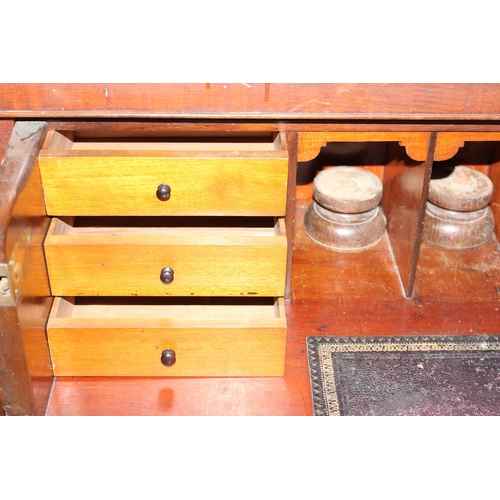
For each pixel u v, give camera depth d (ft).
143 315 5.93
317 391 5.73
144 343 5.47
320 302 6.56
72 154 5.04
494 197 7.39
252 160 5.11
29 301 4.91
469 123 5.60
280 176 5.20
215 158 5.09
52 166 5.04
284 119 5.46
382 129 5.59
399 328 6.32
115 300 6.07
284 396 5.68
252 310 6.04
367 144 7.37
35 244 4.99
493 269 7.00
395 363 5.98
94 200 5.21
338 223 7.09
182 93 5.23
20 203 4.65
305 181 7.60
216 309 6.04
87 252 5.22
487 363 6.00
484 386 5.82
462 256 7.14
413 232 6.27
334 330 6.28
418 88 5.31
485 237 7.25
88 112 5.26
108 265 5.29
